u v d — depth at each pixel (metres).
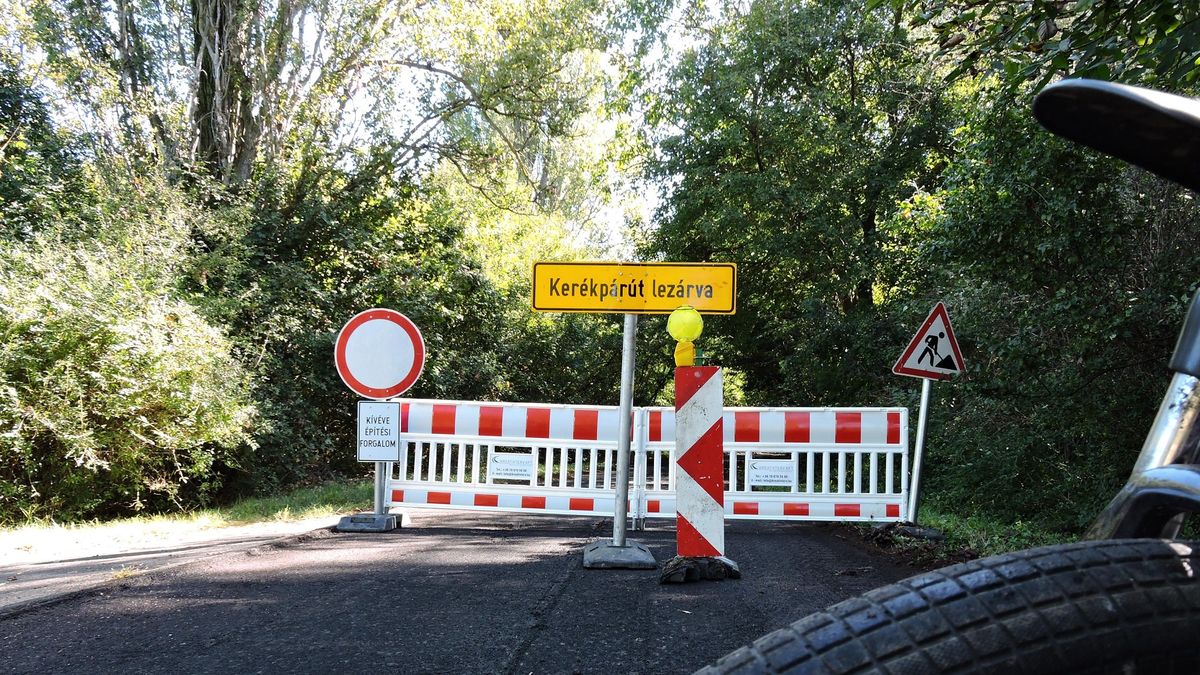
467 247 23.59
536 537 8.50
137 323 11.23
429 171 22.48
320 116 20.25
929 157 20.45
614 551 6.62
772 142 21.39
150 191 14.84
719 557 6.19
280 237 18.98
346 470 19.27
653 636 4.57
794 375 21.92
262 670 3.92
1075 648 1.30
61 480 10.90
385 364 8.81
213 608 5.09
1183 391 1.66
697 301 6.66
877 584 6.10
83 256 11.57
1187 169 1.58
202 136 19.70
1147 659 1.31
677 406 6.26
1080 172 9.01
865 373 19.39
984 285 10.88
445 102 22.33
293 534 8.30
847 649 1.33
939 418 12.45
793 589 5.87
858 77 21.80
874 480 9.35
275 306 16.75
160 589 5.61
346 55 20.25
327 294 18.66
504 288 27.83
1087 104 1.55
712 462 6.22
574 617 4.97
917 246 12.28
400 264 20.64
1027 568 1.41
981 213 9.75
